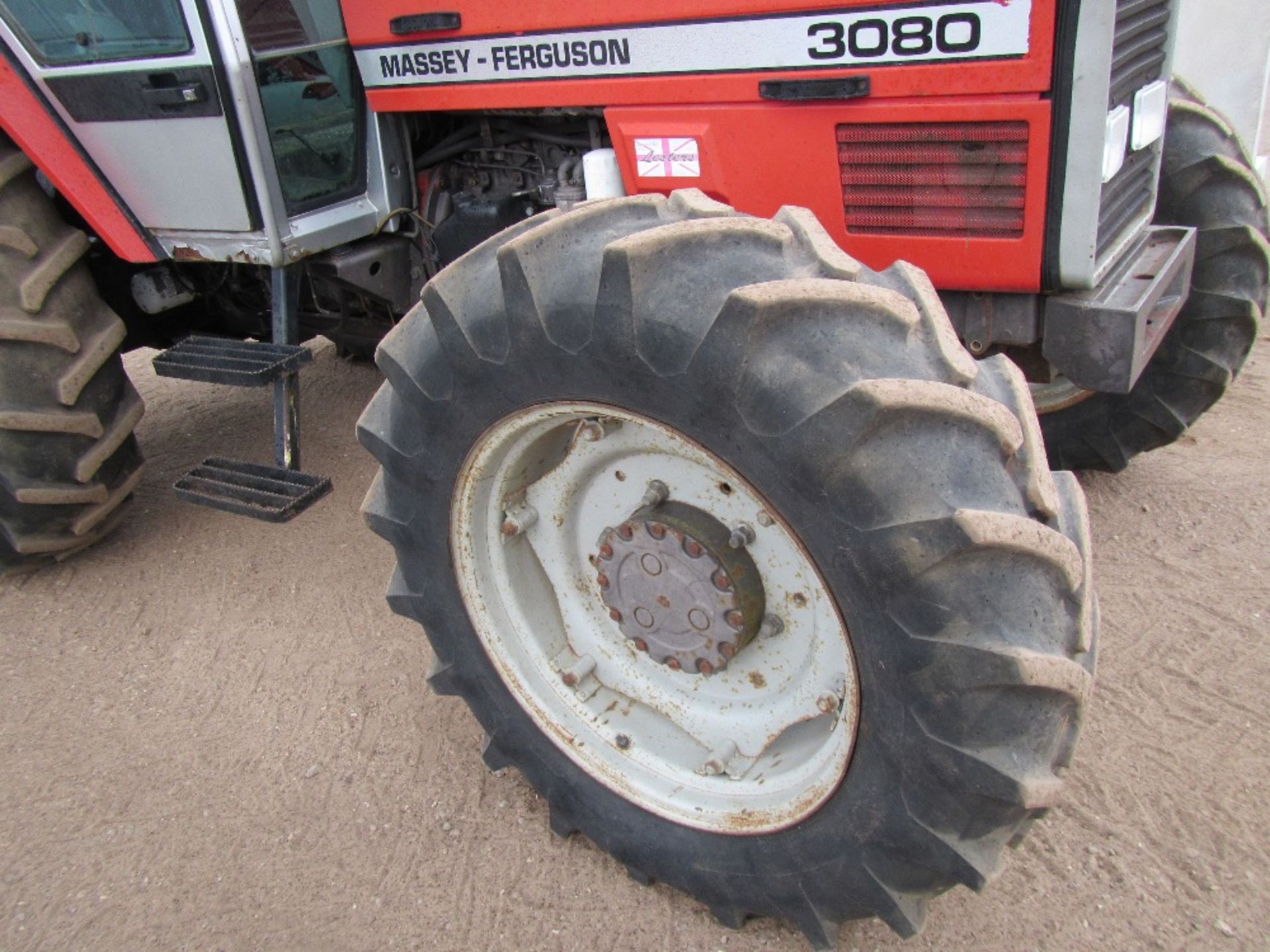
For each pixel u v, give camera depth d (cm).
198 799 252
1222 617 279
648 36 228
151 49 264
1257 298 292
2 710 289
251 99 263
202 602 330
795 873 181
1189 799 227
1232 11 473
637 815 204
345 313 380
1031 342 223
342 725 272
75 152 297
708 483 183
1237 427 373
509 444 187
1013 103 193
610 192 255
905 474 141
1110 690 258
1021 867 214
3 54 282
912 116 204
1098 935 199
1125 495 336
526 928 210
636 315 154
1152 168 242
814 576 158
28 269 295
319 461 404
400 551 210
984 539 137
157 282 355
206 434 448
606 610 216
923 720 150
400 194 305
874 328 148
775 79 215
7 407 298
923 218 214
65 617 329
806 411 143
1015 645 141
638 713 214
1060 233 202
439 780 251
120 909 223
